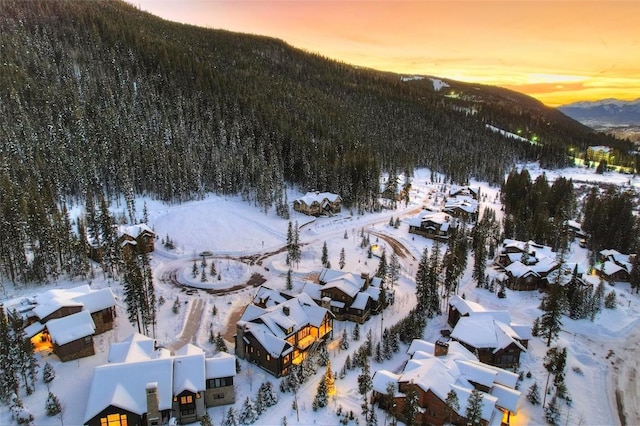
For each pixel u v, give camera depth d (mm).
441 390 48312
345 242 114000
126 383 47219
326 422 49031
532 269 91250
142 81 199375
